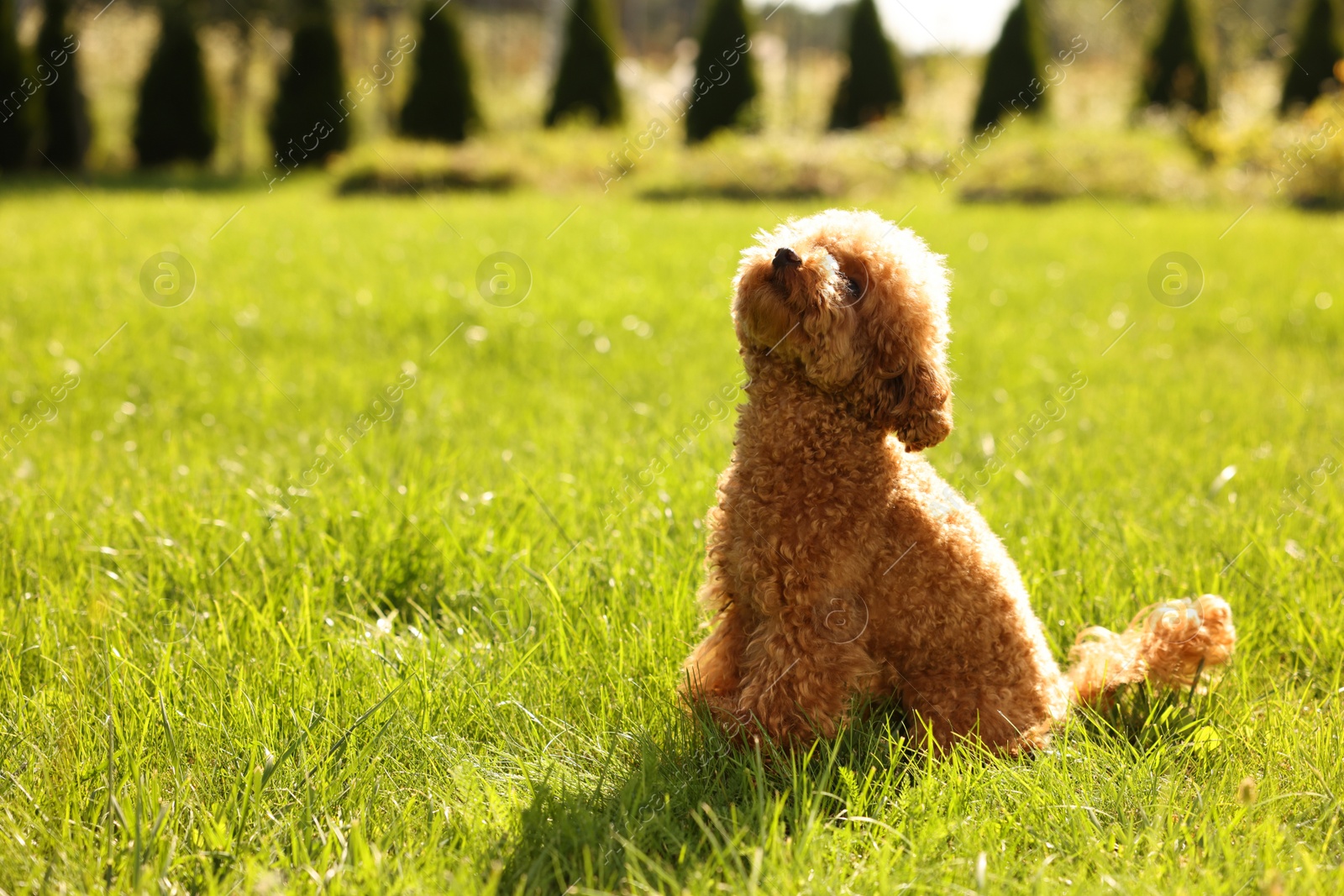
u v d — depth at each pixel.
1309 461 5.69
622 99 25.14
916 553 3.14
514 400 6.87
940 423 3.08
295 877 2.55
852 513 3.09
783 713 3.08
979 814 2.85
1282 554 4.26
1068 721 3.29
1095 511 4.79
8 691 3.27
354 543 4.33
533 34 36.12
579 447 5.71
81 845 2.67
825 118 27.05
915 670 3.23
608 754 3.12
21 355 7.50
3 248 11.59
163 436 6.08
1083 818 2.80
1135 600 4.00
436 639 3.68
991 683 3.18
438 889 2.52
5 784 2.87
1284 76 23.30
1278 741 3.20
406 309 9.05
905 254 3.14
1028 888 2.55
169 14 24.05
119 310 8.97
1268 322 9.05
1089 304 9.88
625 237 12.94
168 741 2.99
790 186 18.61
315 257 11.39
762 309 2.96
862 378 3.06
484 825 2.77
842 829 2.79
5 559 4.11
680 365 7.72
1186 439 6.05
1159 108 24.70
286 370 7.51
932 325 3.12
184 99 24.09
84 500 4.79
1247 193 18.06
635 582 4.04
